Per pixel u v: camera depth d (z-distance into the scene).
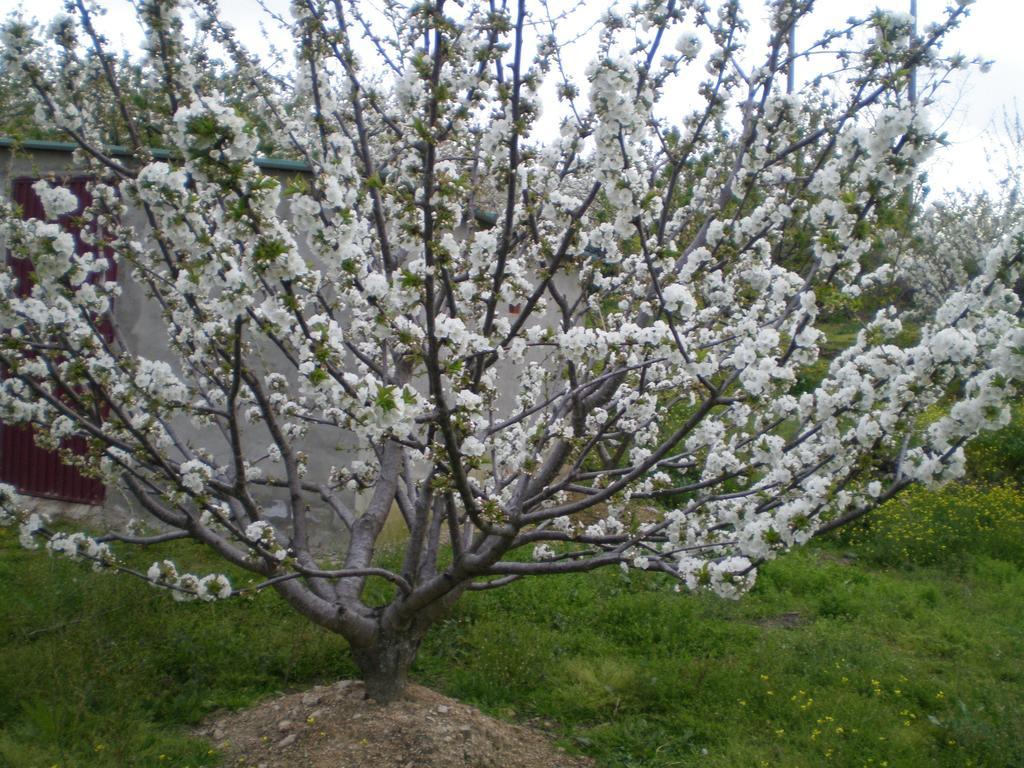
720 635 5.50
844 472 3.22
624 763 3.95
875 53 3.43
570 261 3.76
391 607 3.99
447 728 3.82
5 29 3.78
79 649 4.31
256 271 2.84
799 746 4.16
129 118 4.00
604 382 4.25
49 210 3.11
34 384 3.37
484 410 4.87
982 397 2.70
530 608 5.65
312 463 6.66
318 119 4.07
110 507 6.91
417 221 3.12
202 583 3.47
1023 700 4.75
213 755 3.74
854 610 6.24
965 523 8.19
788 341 3.57
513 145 3.50
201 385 4.68
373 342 4.80
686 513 3.77
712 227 4.40
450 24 3.40
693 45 4.04
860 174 3.06
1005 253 2.99
